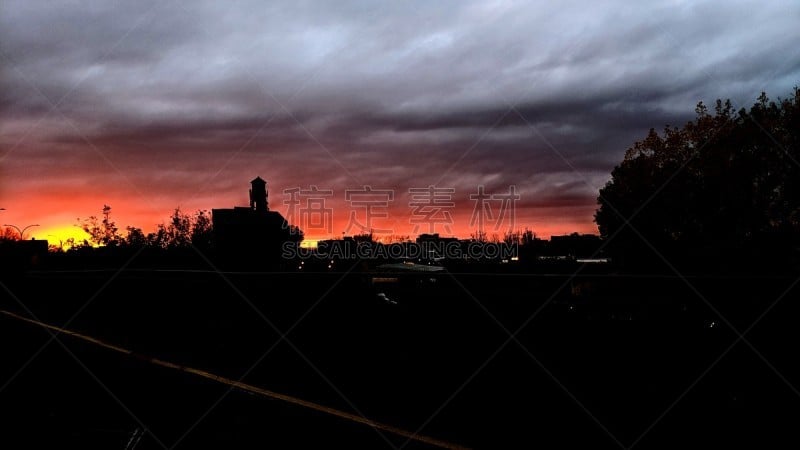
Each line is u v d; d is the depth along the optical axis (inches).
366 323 465.7
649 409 241.9
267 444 199.3
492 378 300.2
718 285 320.5
